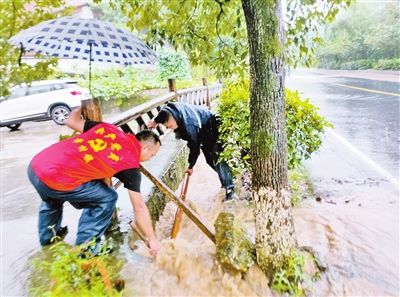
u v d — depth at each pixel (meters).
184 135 3.56
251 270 2.25
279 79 2.04
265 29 1.95
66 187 2.17
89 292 1.88
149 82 12.48
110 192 2.38
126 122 3.58
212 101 11.80
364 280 2.27
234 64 3.52
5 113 9.06
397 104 9.46
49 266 2.33
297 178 4.11
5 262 2.43
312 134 3.63
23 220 3.20
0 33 2.73
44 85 9.59
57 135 8.16
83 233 2.33
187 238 3.07
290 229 2.21
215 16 3.28
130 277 2.26
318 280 2.25
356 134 6.57
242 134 3.46
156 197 3.54
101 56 2.71
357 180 4.18
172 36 3.24
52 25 2.29
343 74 27.20
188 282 2.23
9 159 5.83
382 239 2.79
